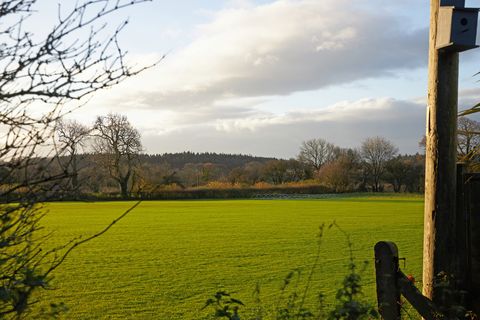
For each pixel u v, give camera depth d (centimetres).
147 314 1312
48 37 306
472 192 529
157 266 2058
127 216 4972
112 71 324
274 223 4138
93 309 1357
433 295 523
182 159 15675
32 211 306
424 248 543
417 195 10600
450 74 530
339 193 11362
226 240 2961
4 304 301
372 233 3316
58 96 311
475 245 526
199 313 1319
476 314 523
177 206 6819
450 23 507
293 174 12750
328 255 2327
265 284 1673
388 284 487
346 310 390
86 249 2534
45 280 315
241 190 10194
